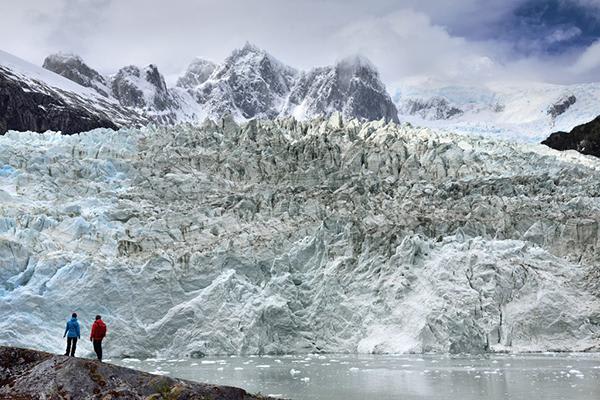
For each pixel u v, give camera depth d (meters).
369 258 71.19
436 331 64.44
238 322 65.06
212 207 79.31
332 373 49.34
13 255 64.50
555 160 101.06
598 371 49.47
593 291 67.81
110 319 63.47
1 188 76.31
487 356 61.91
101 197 79.44
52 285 63.19
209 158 91.12
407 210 81.38
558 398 38.06
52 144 90.25
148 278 66.31
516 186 87.50
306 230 75.06
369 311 67.81
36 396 28.53
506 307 66.88
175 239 73.56
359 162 93.75
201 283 68.69
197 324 64.69
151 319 65.50
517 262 69.06
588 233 74.62
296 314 68.12
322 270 71.12
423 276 68.19
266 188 83.62
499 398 38.22
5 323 59.62
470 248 70.94
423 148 98.19
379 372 49.91
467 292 65.81
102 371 29.66
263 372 49.94
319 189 85.81
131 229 73.50
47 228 70.06
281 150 94.31
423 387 42.34
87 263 65.00
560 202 84.44
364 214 78.69
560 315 65.81
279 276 69.69
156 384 29.38
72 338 40.00
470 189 87.12
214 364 56.09
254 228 75.81
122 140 95.62
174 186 83.69
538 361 56.75
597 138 146.62
